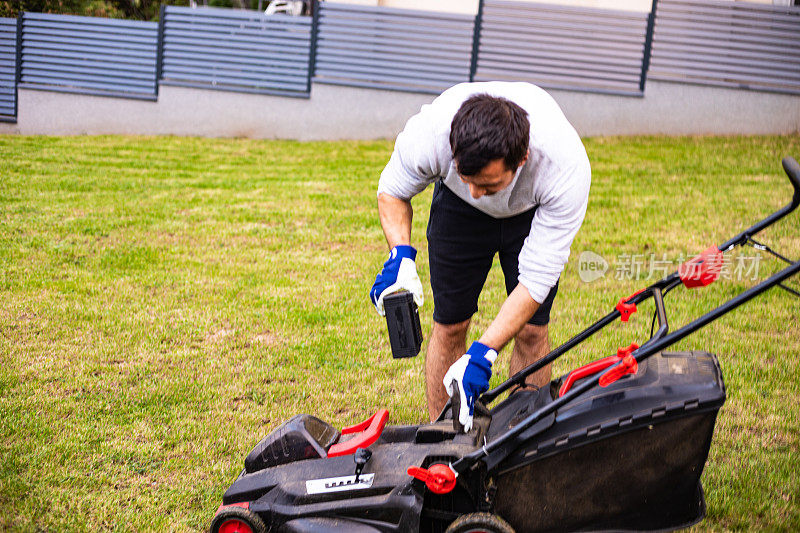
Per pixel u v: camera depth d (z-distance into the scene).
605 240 5.96
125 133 12.26
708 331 4.32
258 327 4.44
